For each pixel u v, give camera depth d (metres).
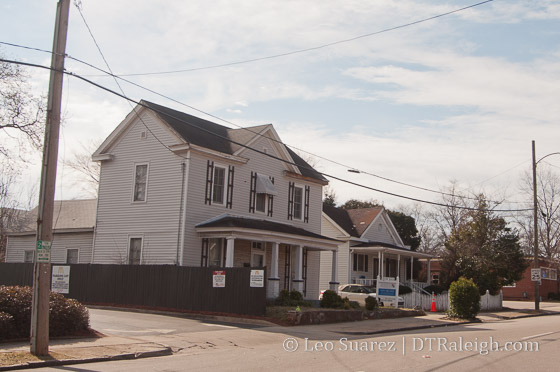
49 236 13.66
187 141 28.77
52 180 13.80
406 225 60.84
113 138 31.70
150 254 29.34
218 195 30.61
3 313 15.23
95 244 31.52
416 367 12.48
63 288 28.34
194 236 28.80
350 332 20.86
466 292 30.03
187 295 24.75
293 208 35.56
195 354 14.91
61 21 14.21
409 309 31.72
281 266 34.03
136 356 14.09
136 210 30.30
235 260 30.95
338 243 34.22
